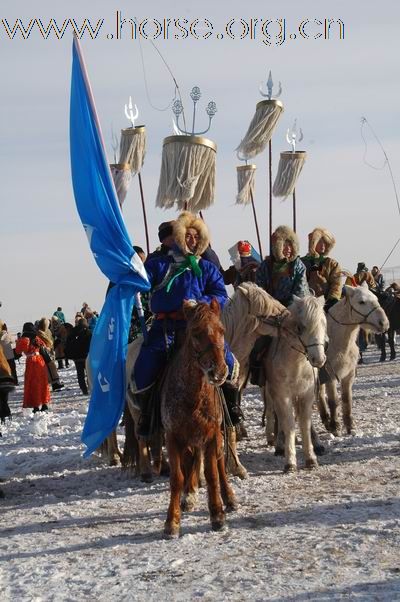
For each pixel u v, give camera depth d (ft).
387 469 32.55
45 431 53.11
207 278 28.55
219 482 27.17
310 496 28.76
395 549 21.67
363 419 46.75
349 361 40.29
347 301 39.83
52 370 90.89
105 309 32.65
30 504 31.55
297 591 19.10
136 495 31.58
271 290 36.09
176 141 39.32
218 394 24.86
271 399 35.94
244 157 46.68
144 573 21.27
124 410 34.14
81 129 33.14
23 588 20.79
